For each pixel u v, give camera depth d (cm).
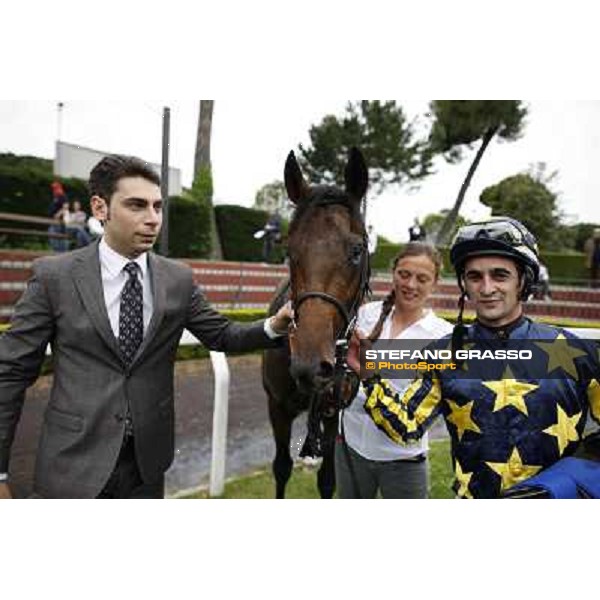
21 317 152
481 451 143
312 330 163
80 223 614
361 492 215
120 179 152
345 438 211
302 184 193
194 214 676
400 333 196
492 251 140
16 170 620
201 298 184
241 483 300
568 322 317
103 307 153
